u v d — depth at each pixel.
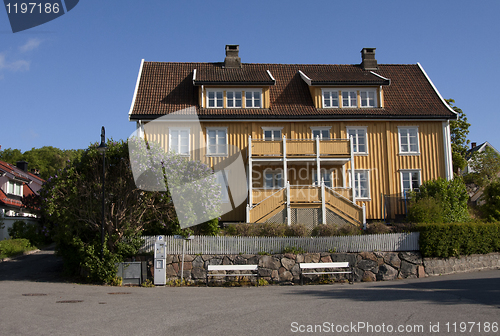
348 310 9.91
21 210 34.97
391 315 9.24
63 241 17.47
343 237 17.77
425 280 16.55
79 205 16.78
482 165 41.72
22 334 7.48
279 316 9.27
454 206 23.36
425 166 26.56
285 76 29.80
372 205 25.97
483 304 10.45
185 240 17.00
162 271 16.06
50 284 15.39
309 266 16.28
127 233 16.45
